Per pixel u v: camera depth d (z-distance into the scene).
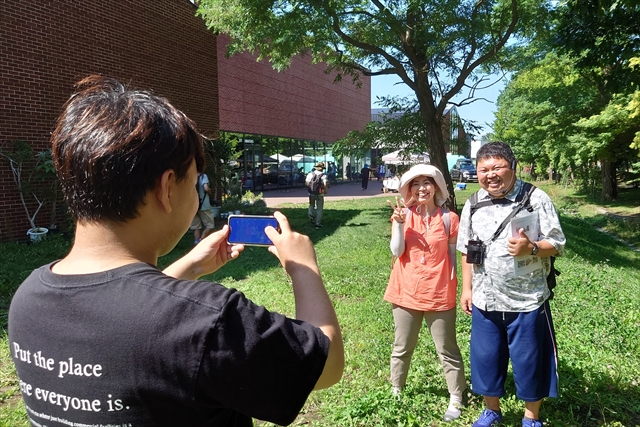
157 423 0.90
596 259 10.64
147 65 12.35
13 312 1.02
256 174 26.69
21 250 8.26
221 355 0.88
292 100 29.45
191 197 1.10
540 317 2.96
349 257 9.38
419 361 4.27
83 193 0.97
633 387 3.74
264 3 11.83
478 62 13.29
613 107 16.48
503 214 3.02
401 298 3.49
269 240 1.28
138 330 0.89
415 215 3.49
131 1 11.77
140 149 0.96
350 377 4.10
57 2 9.86
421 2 11.21
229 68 22.81
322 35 13.32
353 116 39.47
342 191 30.16
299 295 1.11
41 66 9.59
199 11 13.03
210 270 1.38
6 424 3.37
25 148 9.03
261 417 0.95
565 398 3.55
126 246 1.02
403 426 3.28
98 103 1.02
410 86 14.10
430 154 14.23
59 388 0.92
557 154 20.78
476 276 3.12
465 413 3.45
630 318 5.56
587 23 9.67
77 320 0.92
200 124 14.66
